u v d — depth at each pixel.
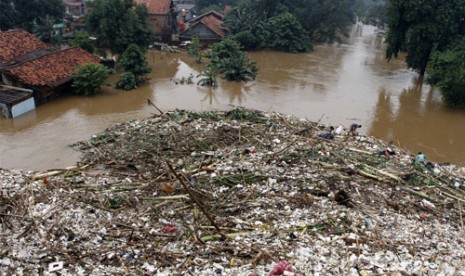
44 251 11.26
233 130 21.14
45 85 26.33
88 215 13.16
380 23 74.88
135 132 21.20
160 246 11.74
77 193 14.56
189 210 13.69
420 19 33.91
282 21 48.34
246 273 10.54
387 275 10.50
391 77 37.25
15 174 16.62
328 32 55.22
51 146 20.22
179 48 46.22
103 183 15.67
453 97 28.53
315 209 13.70
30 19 44.72
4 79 26.36
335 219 13.04
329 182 15.38
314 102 29.16
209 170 16.52
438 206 14.77
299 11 53.22
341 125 24.62
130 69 31.69
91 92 29.05
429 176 17.00
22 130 22.30
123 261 11.04
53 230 12.21
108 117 24.75
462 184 16.73
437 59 29.89
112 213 13.39
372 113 27.28
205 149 18.89
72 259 11.02
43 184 15.33
